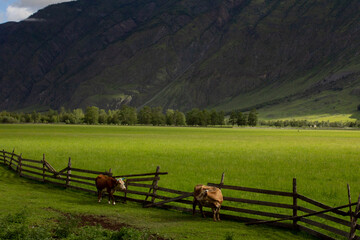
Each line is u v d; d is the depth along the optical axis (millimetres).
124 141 69750
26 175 26609
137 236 11039
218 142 69438
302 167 31500
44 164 24828
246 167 31406
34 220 13422
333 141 75625
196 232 12680
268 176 26625
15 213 13656
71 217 12992
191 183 23359
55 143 62000
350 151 48125
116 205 17453
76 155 40656
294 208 13625
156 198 17906
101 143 62719
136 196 19406
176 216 15250
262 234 12828
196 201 15117
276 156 41062
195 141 72375
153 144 61156
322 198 19094
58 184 23047
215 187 14477
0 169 30609
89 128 161750
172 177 25891
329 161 35969
